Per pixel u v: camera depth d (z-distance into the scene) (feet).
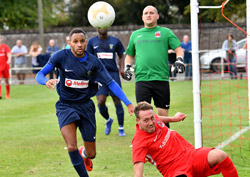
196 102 36.32
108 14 42.04
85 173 31.40
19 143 48.73
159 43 41.68
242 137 47.21
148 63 41.73
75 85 31.48
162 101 42.24
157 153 26.96
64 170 36.96
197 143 36.47
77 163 31.04
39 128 58.29
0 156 42.55
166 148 26.89
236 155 39.73
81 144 47.91
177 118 29.37
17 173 36.19
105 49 50.60
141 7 180.96
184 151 27.12
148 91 42.04
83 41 30.78
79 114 31.89
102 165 38.09
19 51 124.06
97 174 35.17
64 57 31.22
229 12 108.27
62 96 31.94
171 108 68.64
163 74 41.86
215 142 45.29
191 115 61.93
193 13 36.45
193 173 26.66
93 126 32.60
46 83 29.27
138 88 42.34
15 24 185.68
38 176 35.19
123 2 180.96
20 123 62.59
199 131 36.42
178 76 126.52
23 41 160.66
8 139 51.19
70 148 30.60
